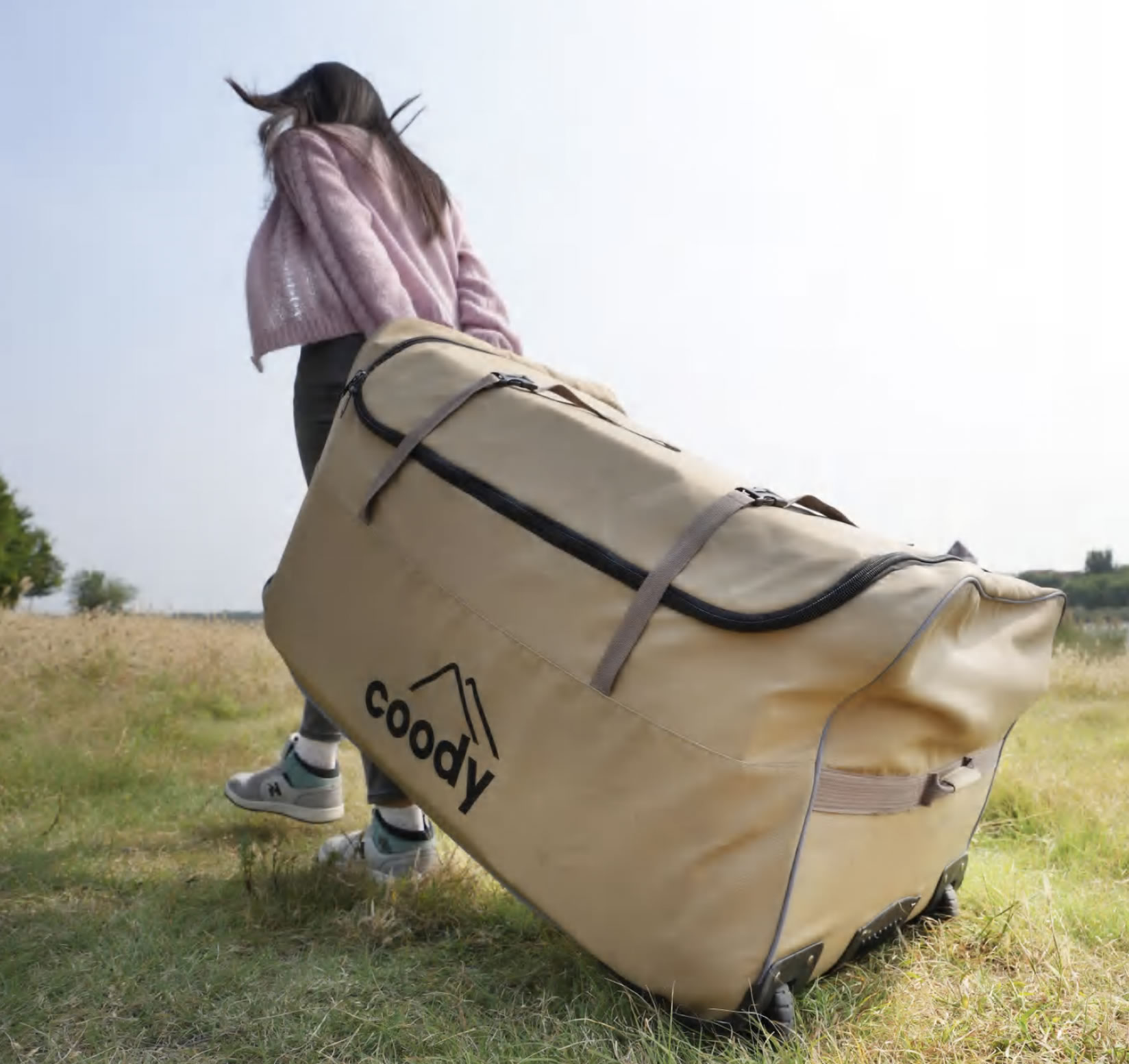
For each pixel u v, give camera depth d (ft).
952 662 4.49
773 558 4.40
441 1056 4.22
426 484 5.59
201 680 16.14
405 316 6.75
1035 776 9.97
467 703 5.11
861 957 5.33
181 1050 4.25
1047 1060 4.28
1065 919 5.95
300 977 4.94
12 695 13.84
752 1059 4.06
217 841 8.11
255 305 6.93
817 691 4.11
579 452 5.25
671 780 4.27
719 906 4.16
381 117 7.61
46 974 4.90
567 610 4.80
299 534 6.17
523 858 4.73
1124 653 17.31
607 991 4.78
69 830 8.23
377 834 6.70
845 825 4.39
